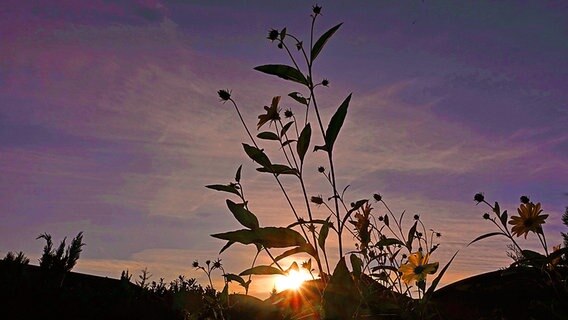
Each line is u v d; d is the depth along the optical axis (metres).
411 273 2.21
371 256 2.34
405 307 2.01
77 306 5.23
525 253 2.09
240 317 2.19
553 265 2.04
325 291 1.45
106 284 6.54
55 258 6.41
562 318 1.87
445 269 1.92
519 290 2.84
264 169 1.87
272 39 1.99
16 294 5.23
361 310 1.62
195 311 3.07
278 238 1.70
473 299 3.01
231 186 2.12
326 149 1.77
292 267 1.90
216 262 3.31
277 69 1.87
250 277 2.56
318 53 1.90
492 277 3.23
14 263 6.02
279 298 1.86
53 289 5.58
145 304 5.33
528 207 2.26
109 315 5.23
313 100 1.84
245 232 1.70
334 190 1.74
